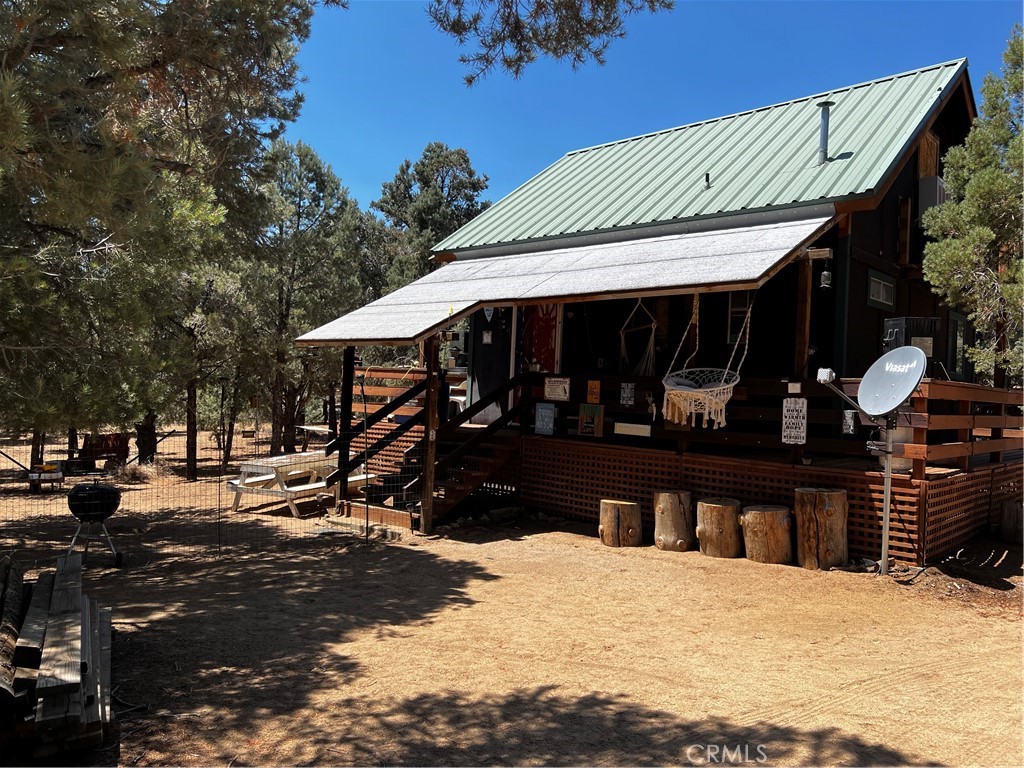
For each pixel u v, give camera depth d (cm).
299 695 485
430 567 873
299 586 782
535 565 881
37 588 545
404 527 1107
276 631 621
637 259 1060
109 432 1861
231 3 879
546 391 1230
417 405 1460
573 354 1388
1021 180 1023
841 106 1328
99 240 650
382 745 414
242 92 1013
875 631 647
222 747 409
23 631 445
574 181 1595
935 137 1379
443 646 591
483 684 510
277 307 2002
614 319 1336
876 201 979
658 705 478
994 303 1055
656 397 1091
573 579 816
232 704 468
